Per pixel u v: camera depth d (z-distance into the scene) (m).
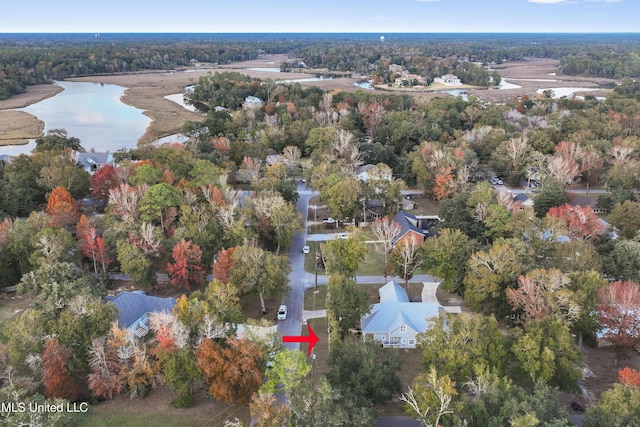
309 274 74.06
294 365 42.50
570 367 44.75
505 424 35.66
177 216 80.50
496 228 73.44
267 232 77.81
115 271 74.50
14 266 70.12
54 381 44.00
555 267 61.41
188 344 46.47
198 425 43.94
